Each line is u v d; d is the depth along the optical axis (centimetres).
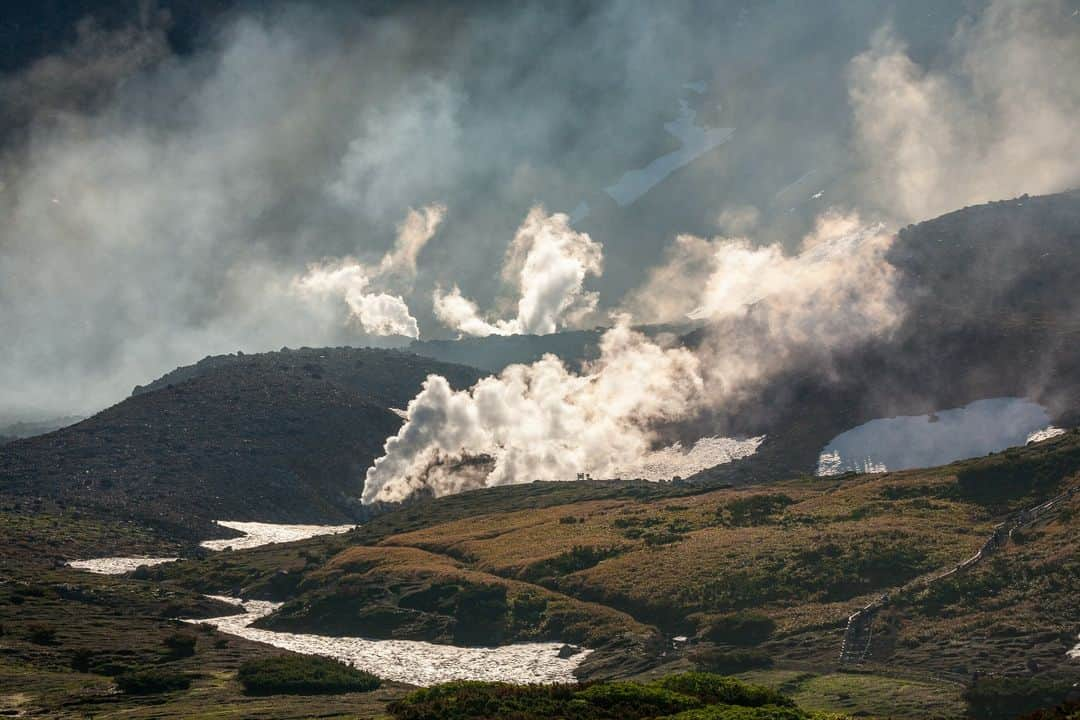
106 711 6456
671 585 9806
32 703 6656
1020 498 11056
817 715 4644
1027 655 7062
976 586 8438
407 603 10531
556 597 10106
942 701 6275
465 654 8938
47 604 10419
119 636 8969
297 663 7556
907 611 8294
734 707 4647
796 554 9981
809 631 8275
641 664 7944
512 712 4688
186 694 6956
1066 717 4066
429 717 4775
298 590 12150
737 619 8588
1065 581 8156
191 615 10894
